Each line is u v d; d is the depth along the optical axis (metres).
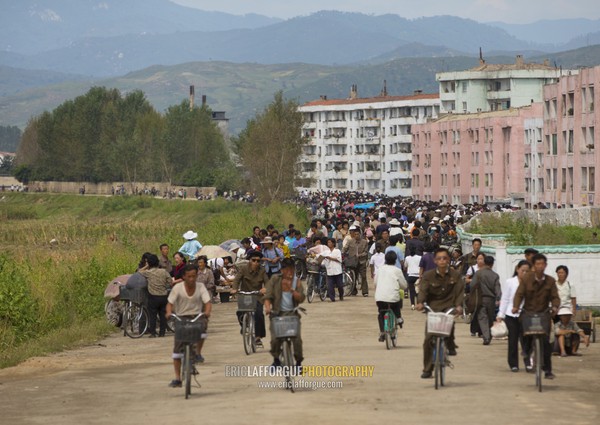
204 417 19.77
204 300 23.83
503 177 171.62
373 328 37.66
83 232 146.25
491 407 20.27
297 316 23.69
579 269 43.53
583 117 119.81
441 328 23.33
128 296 38.31
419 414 19.47
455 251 42.97
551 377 24.17
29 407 22.17
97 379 26.50
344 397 21.78
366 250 52.50
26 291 40.78
